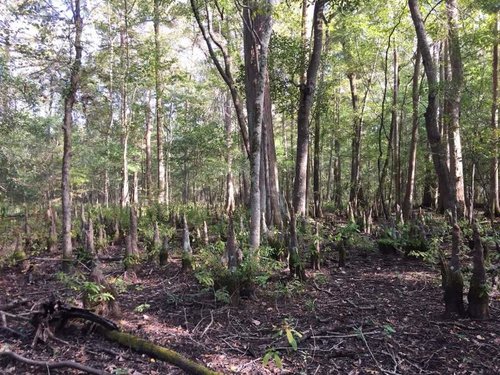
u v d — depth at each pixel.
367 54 18.30
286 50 12.41
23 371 4.02
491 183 13.41
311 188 24.95
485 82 17.11
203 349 4.57
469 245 9.84
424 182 21.28
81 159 22.58
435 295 6.54
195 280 7.28
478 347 4.56
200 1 8.62
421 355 4.40
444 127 15.62
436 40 13.53
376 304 6.09
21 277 8.08
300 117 11.66
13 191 24.17
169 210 16.50
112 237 11.67
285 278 7.23
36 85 9.45
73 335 4.77
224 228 11.50
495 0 11.55
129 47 16.55
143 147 27.59
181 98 24.70
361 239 10.38
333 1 10.62
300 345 4.66
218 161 22.23
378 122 23.27
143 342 4.41
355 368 4.16
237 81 13.23
